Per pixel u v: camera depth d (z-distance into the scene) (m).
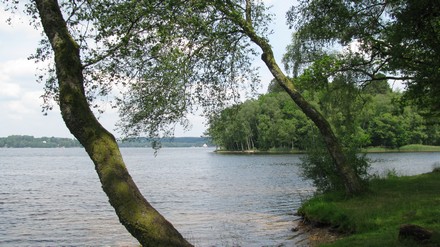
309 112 15.08
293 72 18.89
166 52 7.58
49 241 13.79
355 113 19.86
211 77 14.38
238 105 15.32
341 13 14.48
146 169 57.56
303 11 15.29
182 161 82.25
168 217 17.89
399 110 22.83
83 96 4.86
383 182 17.64
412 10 8.91
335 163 15.11
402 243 7.54
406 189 15.27
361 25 15.16
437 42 9.68
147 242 4.39
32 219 18.27
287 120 89.62
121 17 6.23
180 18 7.93
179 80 11.68
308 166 17.06
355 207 12.57
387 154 76.50
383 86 20.45
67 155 137.62
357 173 16.02
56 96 6.74
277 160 68.31
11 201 24.72
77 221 17.56
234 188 29.64
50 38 4.94
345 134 17.66
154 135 12.24
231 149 119.00
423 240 7.42
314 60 18.41
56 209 21.34
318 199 15.34
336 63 17.84
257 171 45.81
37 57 6.66
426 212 10.37
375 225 10.35
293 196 23.73
